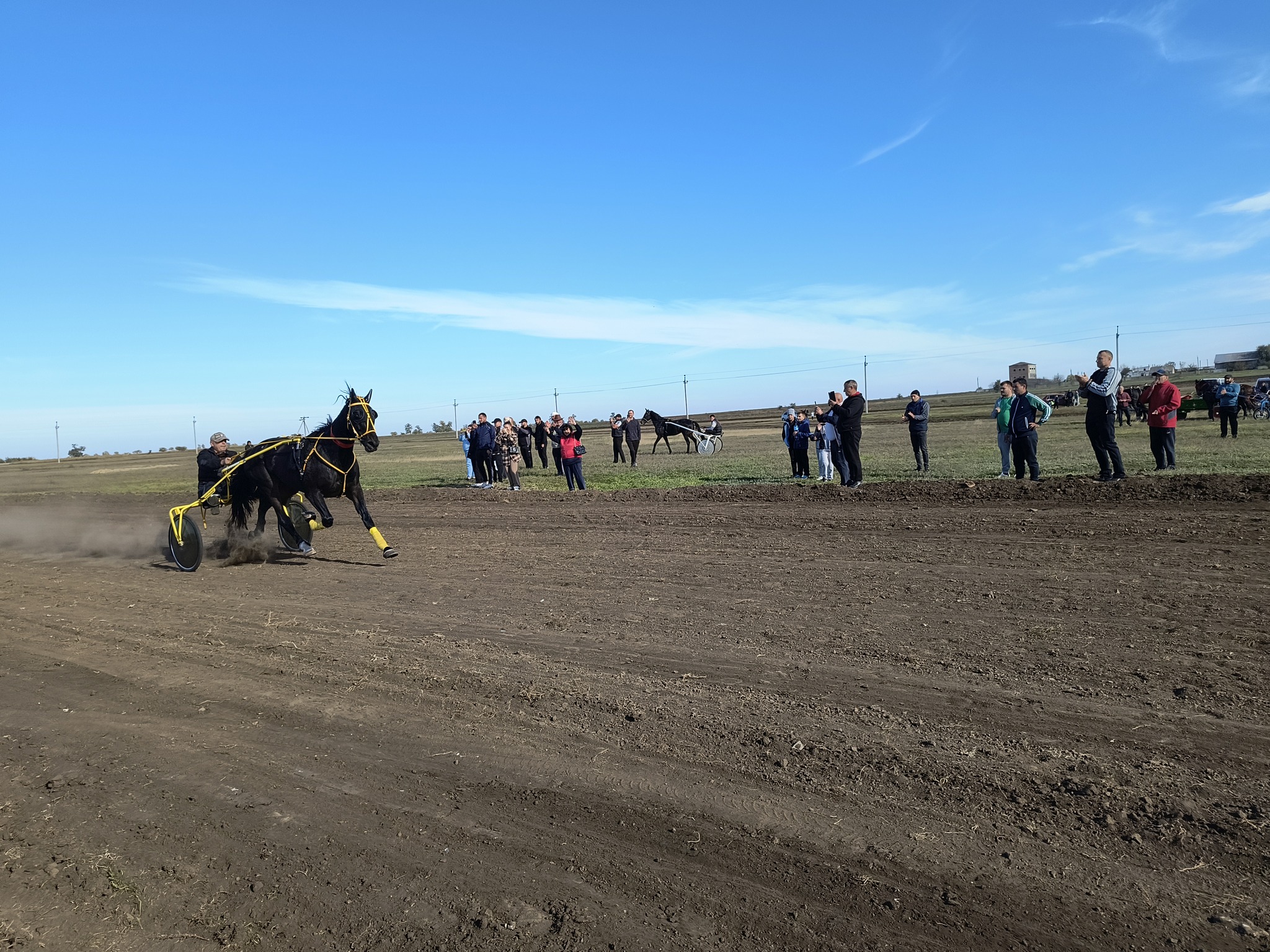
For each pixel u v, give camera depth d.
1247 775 4.27
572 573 10.61
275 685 6.69
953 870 3.66
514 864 3.96
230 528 13.65
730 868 3.80
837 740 4.97
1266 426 30.83
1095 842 3.78
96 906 3.90
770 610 8.08
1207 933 3.18
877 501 15.41
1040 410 15.70
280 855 4.20
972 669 6.04
